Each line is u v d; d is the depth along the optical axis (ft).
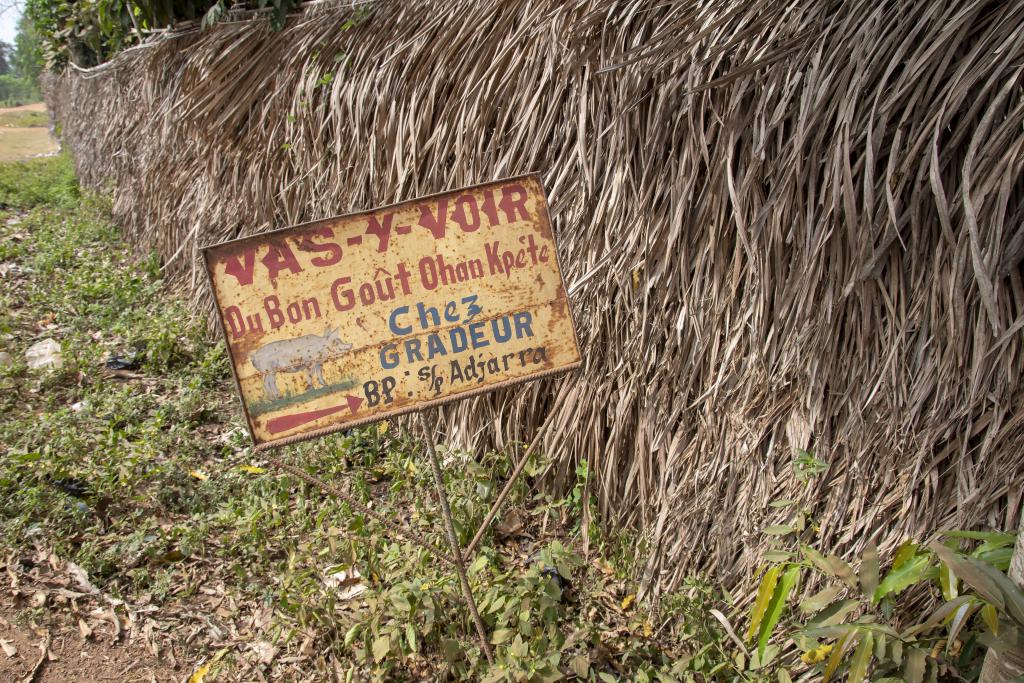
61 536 9.92
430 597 8.18
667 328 8.77
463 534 9.59
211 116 16.01
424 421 7.27
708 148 8.13
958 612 5.99
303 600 8.75
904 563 6.50
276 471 11.43
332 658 8.43
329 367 6.87
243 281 6.66
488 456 10.67
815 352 7.50
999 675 5.53
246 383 6.73
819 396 7.53
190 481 11.44
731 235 8.11
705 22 8.00
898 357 7.11
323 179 13.80
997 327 6.39
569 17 9.17
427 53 11.37
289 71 14.53
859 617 7.04
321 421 6.89
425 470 11.10
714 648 8.05
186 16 18.54
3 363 14.97
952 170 6.77
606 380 9.53
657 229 8.54
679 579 8.61
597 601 9.11
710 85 7.54
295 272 6.75
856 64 7.05
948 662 6.79
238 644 8.67
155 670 8.28
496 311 7.11
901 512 7.14
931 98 6.84
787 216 7.53
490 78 10.40
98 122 30.04
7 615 8.79
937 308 6.87
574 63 9.00
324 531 10.06
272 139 14.98
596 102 9.16
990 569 5.48
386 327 6.94
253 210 15.88
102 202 28.19
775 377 7.84
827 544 7.56
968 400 6.77
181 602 9.25
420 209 6.92
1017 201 6.54
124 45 24.35
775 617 6.77
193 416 13.53
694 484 8.54
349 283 6.86
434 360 7.04
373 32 12.76
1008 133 6.39
